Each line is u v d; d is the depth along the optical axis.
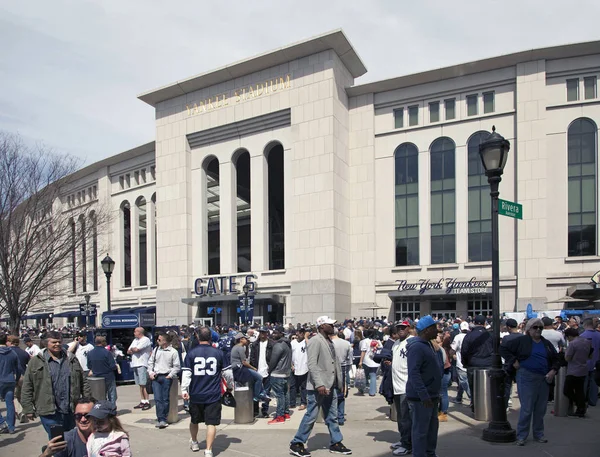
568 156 31.30
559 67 31.78
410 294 33.81
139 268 49.06
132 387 18.86
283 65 37.31
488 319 27.62
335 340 11.81
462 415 11.37
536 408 8.84
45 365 7.99
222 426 11.05
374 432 10.02
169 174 42.59
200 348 8.66
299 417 11.96
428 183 34.78
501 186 32.75
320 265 34.44
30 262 29.02
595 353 11.48
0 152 27.28
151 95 42.78
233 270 38.97
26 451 9.51
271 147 38.75
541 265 30.94
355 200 36.75
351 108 37.41
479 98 33.75
